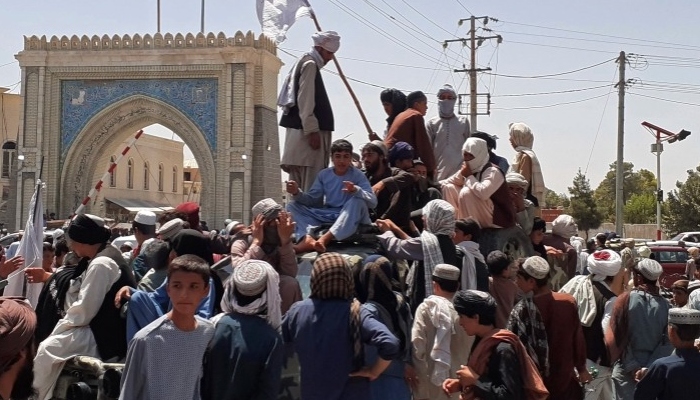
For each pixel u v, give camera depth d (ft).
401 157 27.84
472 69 130.62
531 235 31.99
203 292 15.71
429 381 19.86
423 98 32.94
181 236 20.18
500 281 24.09
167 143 182.91
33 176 128.88
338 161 25.18
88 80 128.77
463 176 28.89
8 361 9.77
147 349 15.47
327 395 17.20
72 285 20.90
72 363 19.33
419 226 27.66
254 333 16.08
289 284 20.13
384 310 18.74
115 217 157.99
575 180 183.52
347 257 20.11
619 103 114.93
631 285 30.76
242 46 123.44
